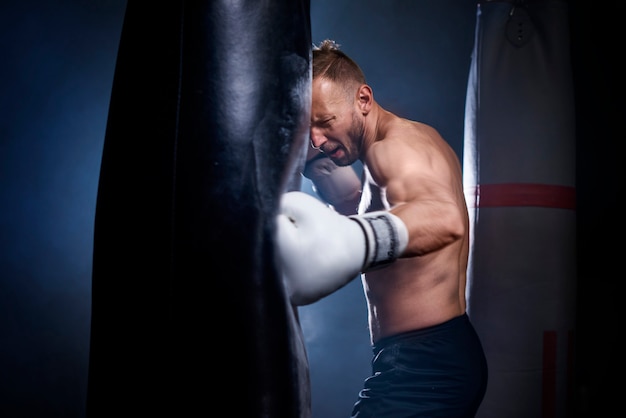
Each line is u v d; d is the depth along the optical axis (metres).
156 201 1.17
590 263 4.12
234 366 1.14
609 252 4.09
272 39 1.24
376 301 1.94
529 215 2.58
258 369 1.15
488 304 2.57
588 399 3.91
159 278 1.16
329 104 1.85
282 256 1.20
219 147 1.17
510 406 2.52
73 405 4.91
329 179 2.43
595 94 4.15
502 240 2.58
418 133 1.78
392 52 4.95
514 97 2.67
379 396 1.85
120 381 1.19
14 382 4.88
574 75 4.17
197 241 1.15
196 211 1.16
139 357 1.17
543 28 2.71
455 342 1.86
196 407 1.13
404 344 1.86
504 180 2.62
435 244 1.38
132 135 1.22
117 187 1.23
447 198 1.50
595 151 4.15
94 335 1.26
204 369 1.13
